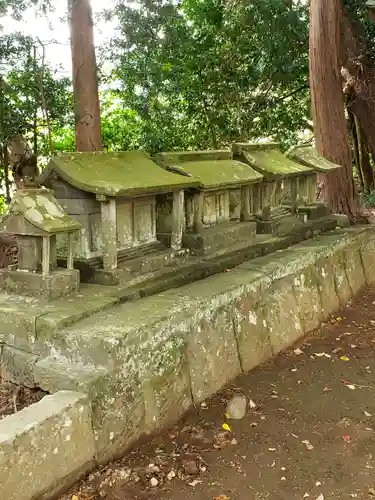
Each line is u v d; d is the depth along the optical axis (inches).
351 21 488.4
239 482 119.4
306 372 177.9
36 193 154.6
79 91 372.5
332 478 120.3
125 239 179.9
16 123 356.8
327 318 230.5
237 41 512.1
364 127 540.4
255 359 180.1
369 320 230.7
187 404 148.4
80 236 168.9
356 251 275.7
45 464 108.3
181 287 174.7
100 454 122.0
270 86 547.8
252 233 231.3
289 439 136.8
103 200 160.6
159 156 194.2
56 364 131.5
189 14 518.9
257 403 155.3
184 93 520.1
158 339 139.8
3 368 144.4
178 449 131.5
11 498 101.1
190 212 203.5
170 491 115.6
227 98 526.9
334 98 354.3
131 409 130.0
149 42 435.2
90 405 120.1
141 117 504.7
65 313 140.9
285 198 275.9
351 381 171.3
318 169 276.7
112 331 131.5
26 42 348.8
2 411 135.9
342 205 348.2
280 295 200.8
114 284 164.9
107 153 178.5
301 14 523.2
